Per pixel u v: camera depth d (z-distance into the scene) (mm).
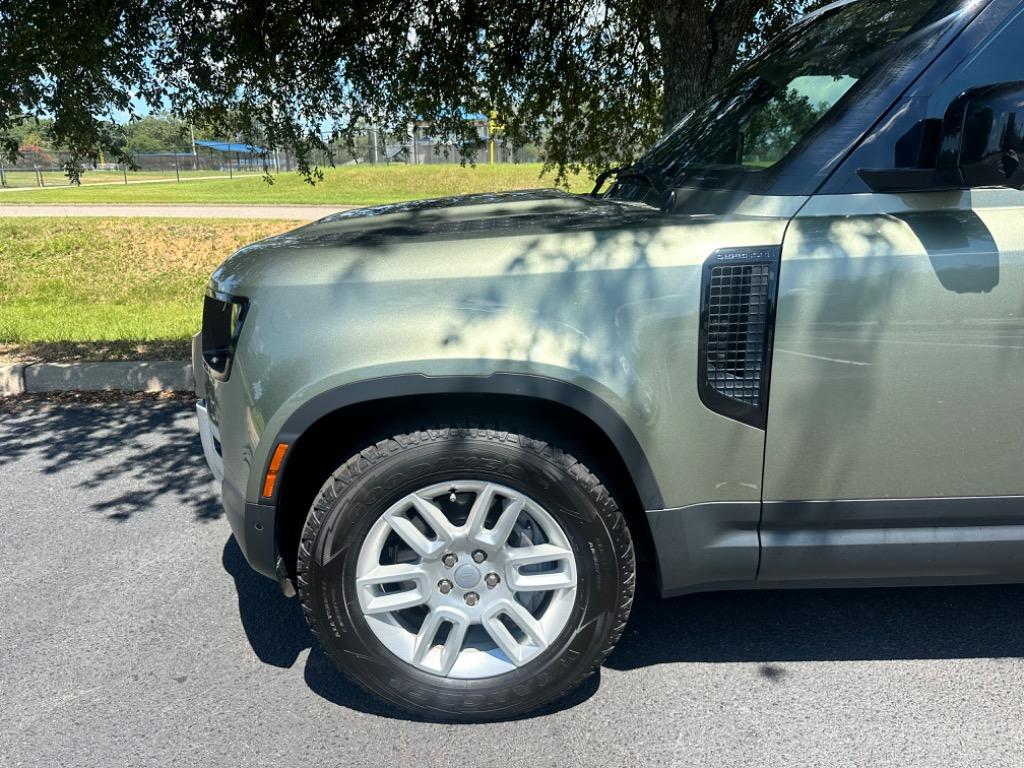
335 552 2117
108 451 4633
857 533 2176
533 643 2201
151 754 2205
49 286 12367
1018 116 1831
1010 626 2705
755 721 2285
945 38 2135
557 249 2107
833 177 2086
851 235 2029
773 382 2059
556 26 6055
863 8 2523
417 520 2250
